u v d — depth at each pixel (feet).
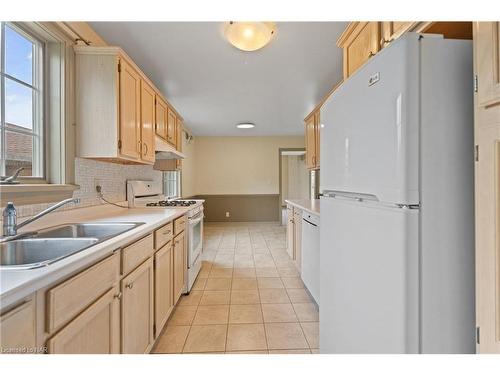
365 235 3.47
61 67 5.82
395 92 2.92
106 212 7.79
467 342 2.87
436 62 2.85
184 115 15.79
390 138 2.98
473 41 2.76
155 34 7.16
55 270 2.78
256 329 6.85
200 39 7.43
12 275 2.60
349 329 3.85
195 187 22.89
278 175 23.24
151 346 5.63
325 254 4.75
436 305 2.84
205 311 7.80
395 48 2.92
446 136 2.86
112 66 6.16
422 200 2.83
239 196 23.24
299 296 8.79
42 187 5.24
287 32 7.11
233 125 18.61
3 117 4.91
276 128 19.72
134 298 4.79
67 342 3.02
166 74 9.82
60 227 5.33
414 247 2.82
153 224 5.61
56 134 5.82
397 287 2.90
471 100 2.89
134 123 7.16
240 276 10.66
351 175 3.78
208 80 10.38
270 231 20.21
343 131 4.03
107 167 8.08
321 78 10.21
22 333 2.51
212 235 18.74
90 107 6.14
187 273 8.93
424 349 2.82
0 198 4.43
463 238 2.88
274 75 9.97
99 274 3.67
